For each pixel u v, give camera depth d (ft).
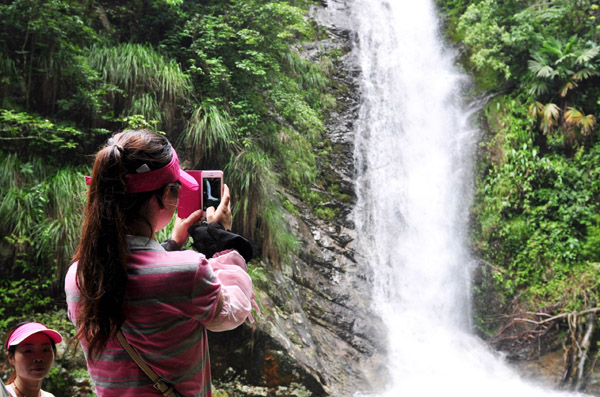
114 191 4.91
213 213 6.06
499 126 46.60
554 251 42.11
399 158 45.75
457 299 41.19
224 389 26.27
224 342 26.48
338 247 38.09
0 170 25.50
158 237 25.45
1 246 24.90
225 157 31.01
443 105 49.14
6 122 27.20
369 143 44.73
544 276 41.47
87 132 29.19
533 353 37.78
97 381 5.05
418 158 46.57
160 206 5.17
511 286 41.52
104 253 4.79
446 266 41.70
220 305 5.05
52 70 28.32
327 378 29.37
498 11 50.57
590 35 48.65
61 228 24.99
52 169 27.27
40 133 26.48
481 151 45.83
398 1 54.44
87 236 4.88
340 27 50.14
